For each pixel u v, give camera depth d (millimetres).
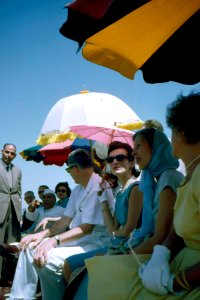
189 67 2891
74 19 1991
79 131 5441
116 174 3307
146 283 1868
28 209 8289
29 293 4051
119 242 2842
